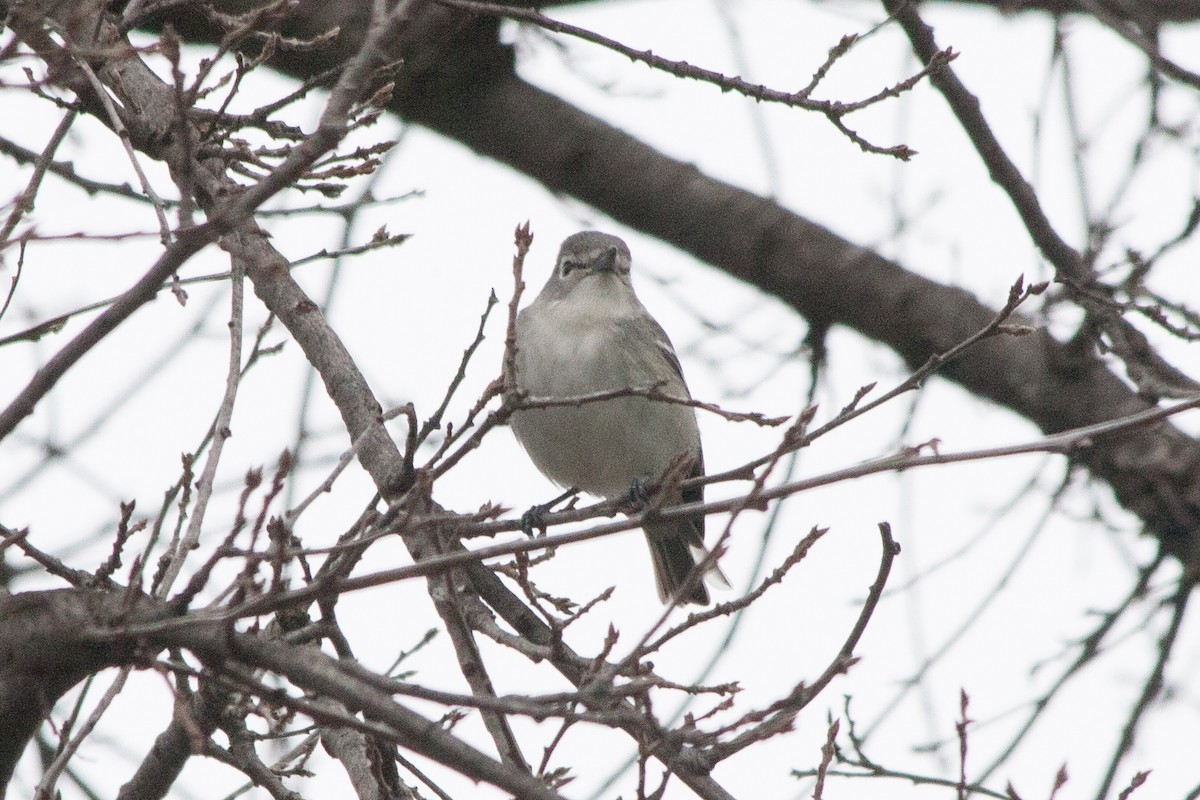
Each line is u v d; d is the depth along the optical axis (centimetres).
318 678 695
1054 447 775
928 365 814
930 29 1407
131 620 707
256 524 696
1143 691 1511
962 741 920
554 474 1488
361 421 1084
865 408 797
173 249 702
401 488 912
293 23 1612
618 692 741
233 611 698
